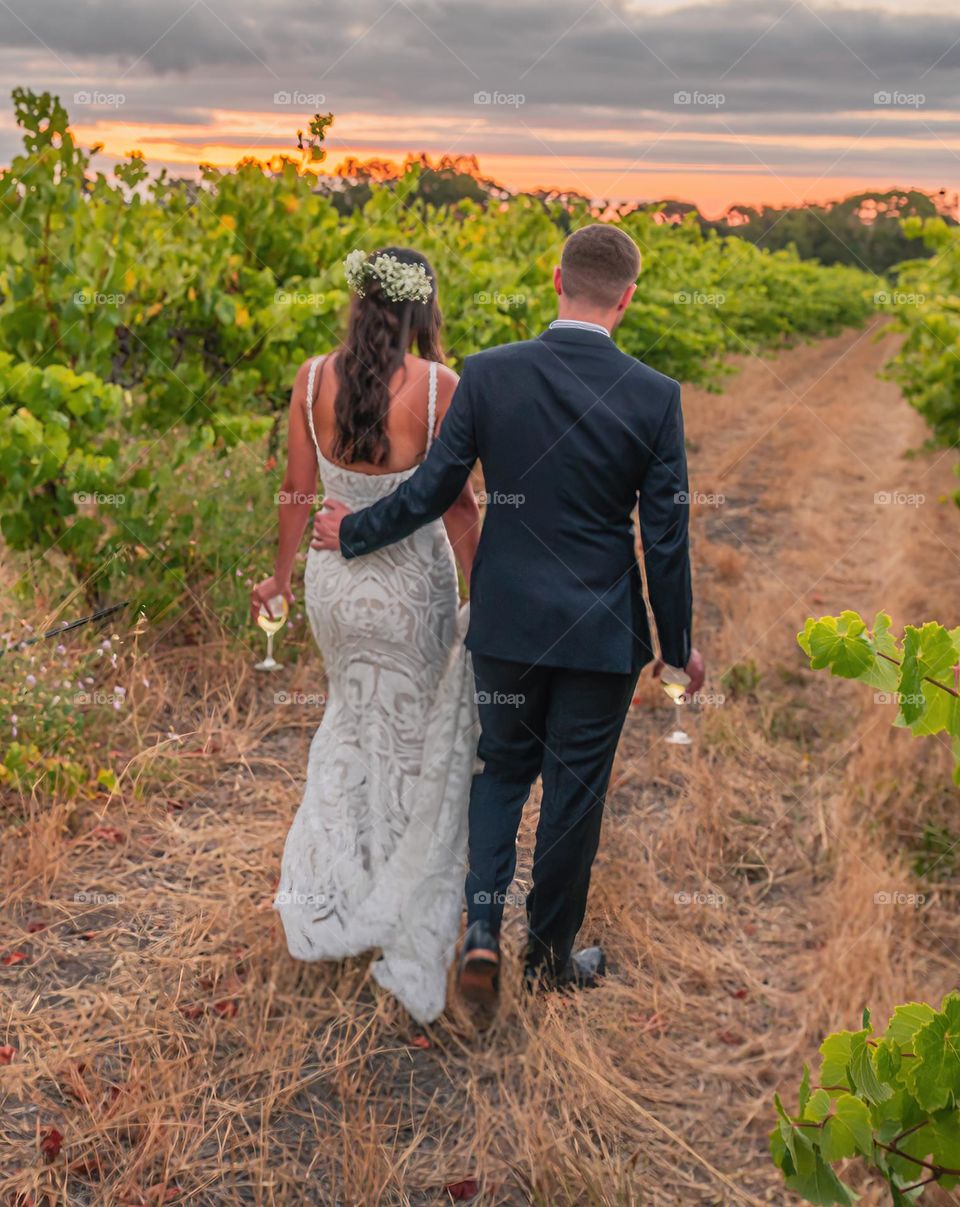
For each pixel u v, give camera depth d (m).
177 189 5.30
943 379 7.34
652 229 10.62
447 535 2.79
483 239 7.89
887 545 6.95
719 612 5.77
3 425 4.03
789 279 18.77
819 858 3.53
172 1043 2.55
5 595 4.50
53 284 4.30
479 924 2.50
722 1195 2.27
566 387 2.45
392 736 2.74
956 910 3.26
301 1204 2.19
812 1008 2.79
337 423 2.64
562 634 2.48
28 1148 2.25
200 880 3.22
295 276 5.42
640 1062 2.61
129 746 3.88
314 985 2.75
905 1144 1.75
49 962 2.84
